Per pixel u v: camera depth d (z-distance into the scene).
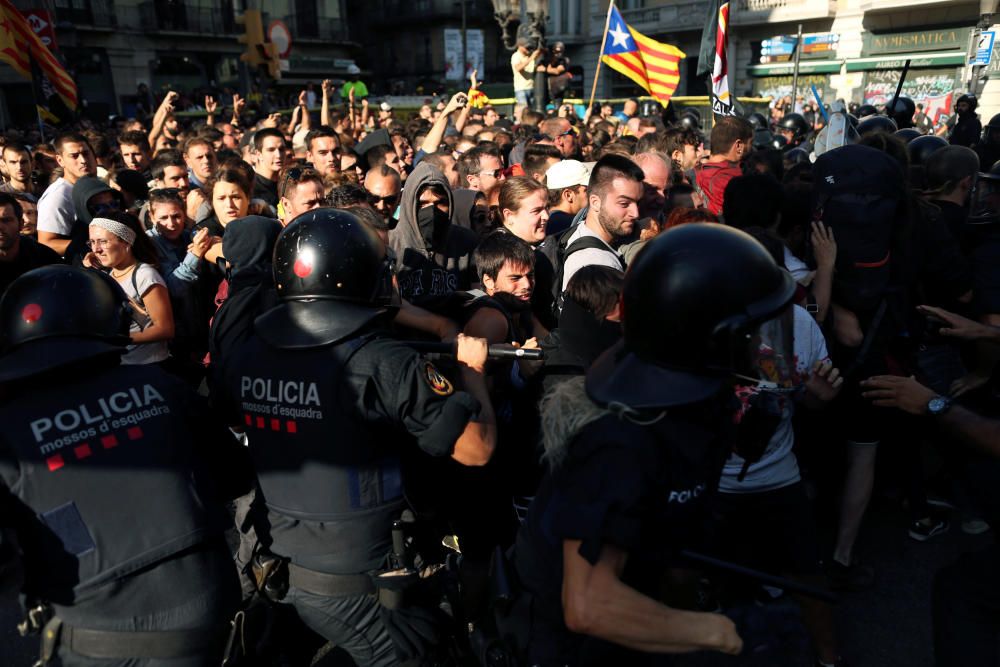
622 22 8.73
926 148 4.96
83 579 1.59
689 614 1.32
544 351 2.45
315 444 1.75
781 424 2.46
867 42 25.95
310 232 1.78
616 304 2.31
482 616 1.82
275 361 1.81
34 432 1.58
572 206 4.21
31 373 1.60
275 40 11.83
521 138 7.80
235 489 1.98
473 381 2.06
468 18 41.16
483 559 2.58
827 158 2.90
